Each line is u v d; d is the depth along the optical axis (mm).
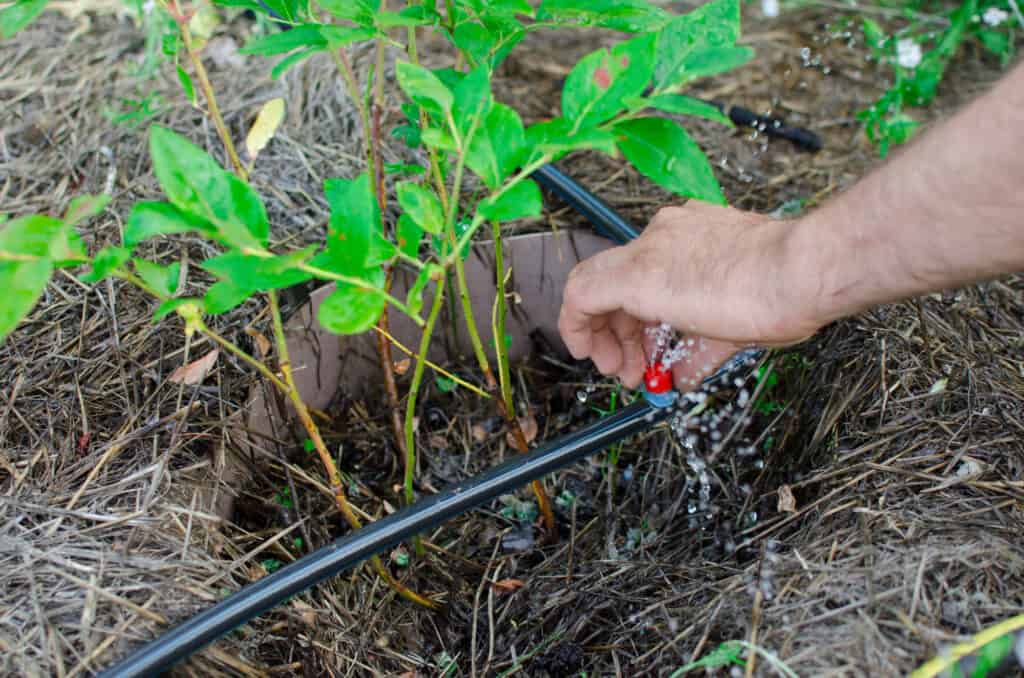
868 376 1388
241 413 1412
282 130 1918
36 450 1325
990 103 839
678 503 1457
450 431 1664
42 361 1449
